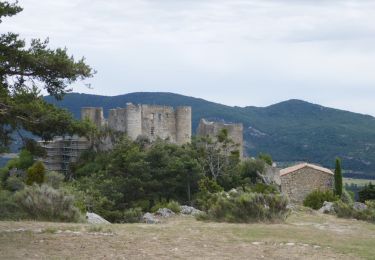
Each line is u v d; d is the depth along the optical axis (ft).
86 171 264.52
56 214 69.00
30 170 163.84
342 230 67.56
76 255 42.29
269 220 75.05
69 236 50.80
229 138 287.48
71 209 70.95
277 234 58.90
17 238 48.70
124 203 207.41
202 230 60.54
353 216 87.61
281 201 77.25
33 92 52.21
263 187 184.65
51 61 51.39
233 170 253.03
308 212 99.76
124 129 285.64
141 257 42.45
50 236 50.31
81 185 215.31
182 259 42.22
